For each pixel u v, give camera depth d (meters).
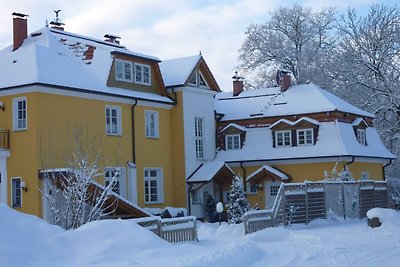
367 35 50.50
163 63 39.09
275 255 16.42
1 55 32.28
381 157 40.94
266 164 38.62
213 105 39.81
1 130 28.83
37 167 27.97
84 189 21.55
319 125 38.00
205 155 38.59
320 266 14.29
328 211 29.28
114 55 33.22
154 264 13.82
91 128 30.88
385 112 49.41
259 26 60.28
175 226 19.61
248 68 60.16
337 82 52.19
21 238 14.79
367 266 14.12
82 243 15.52
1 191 28.91
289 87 42.19
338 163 36.41
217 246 18.94
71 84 29.88
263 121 39.72
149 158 34.78
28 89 28.38
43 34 33.84
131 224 16.83
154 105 35.44
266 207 38.12
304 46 57.97
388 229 23.62
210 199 36.34
